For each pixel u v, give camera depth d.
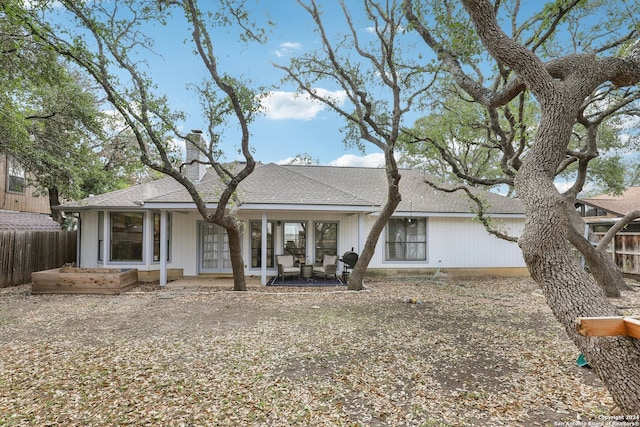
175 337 5.95
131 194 12.61
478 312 7.86
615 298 9.05
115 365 4.71
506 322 6.98
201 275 13.34
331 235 13.80
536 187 3.33
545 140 3.53
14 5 6.66
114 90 7.93
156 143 8.41
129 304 8.63
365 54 9.16
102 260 12.19
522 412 3.51
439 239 14.11
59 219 17.61
